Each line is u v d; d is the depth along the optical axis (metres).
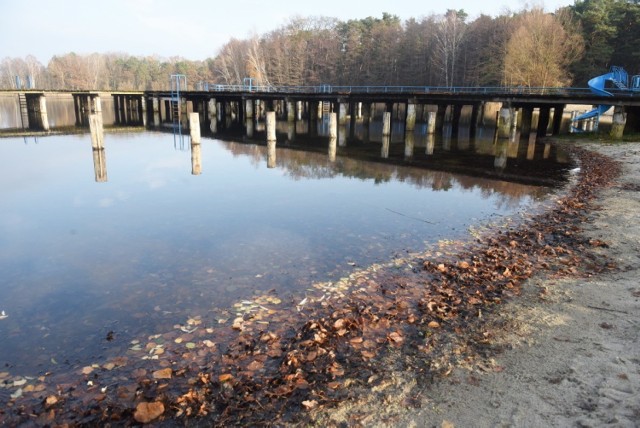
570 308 5.87
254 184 16.52
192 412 4.18
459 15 82.50
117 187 15.78
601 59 52.06
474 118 33.25
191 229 10.70
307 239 9.90
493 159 22.45
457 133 34.72
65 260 8.66
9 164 20.62
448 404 4.07
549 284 6.84
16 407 4.34
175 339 5.66
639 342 4.78
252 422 4.00
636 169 16.95
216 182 16.84
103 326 6.06
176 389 4.59
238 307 6.58
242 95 40.56
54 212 12.33
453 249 9.13
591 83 36.31
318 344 5.36
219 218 11.70
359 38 84.75
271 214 12.12
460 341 5.28
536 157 22.73
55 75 121.88
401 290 7.08
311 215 12.02
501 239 9.68
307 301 6.75
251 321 6.12
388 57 75.38
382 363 4.91
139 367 5.05
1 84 127.31
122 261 8.59
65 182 16.64
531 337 5.19
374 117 54.50
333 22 102.06
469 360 4.82
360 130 40.22
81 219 11.62
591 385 4.10
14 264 8.45
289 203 13.45
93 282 7.59
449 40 66.38
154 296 7.01
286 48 88.19
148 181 16.95
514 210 12.47
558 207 12.39
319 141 31.70
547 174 18.05
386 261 8.48
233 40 105.81
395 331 5.67
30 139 30.98
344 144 29.31
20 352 5.43
